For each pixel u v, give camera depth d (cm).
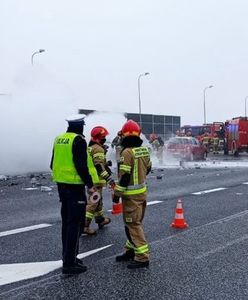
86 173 561
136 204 595
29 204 1160
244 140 3744
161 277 554
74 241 571
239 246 702
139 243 596
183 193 1350
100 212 832
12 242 745
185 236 773
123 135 605
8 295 500
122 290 510
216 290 507
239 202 1154
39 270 589
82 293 503
